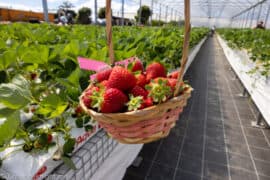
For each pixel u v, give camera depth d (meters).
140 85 0.84
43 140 0.90
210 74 6.16
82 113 1.10
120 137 0.76
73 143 0.93
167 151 2.31
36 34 1.89
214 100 3.90
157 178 1.94
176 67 2.92
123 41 2.13
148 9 22.36
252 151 2.35
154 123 0.73
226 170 2.05
